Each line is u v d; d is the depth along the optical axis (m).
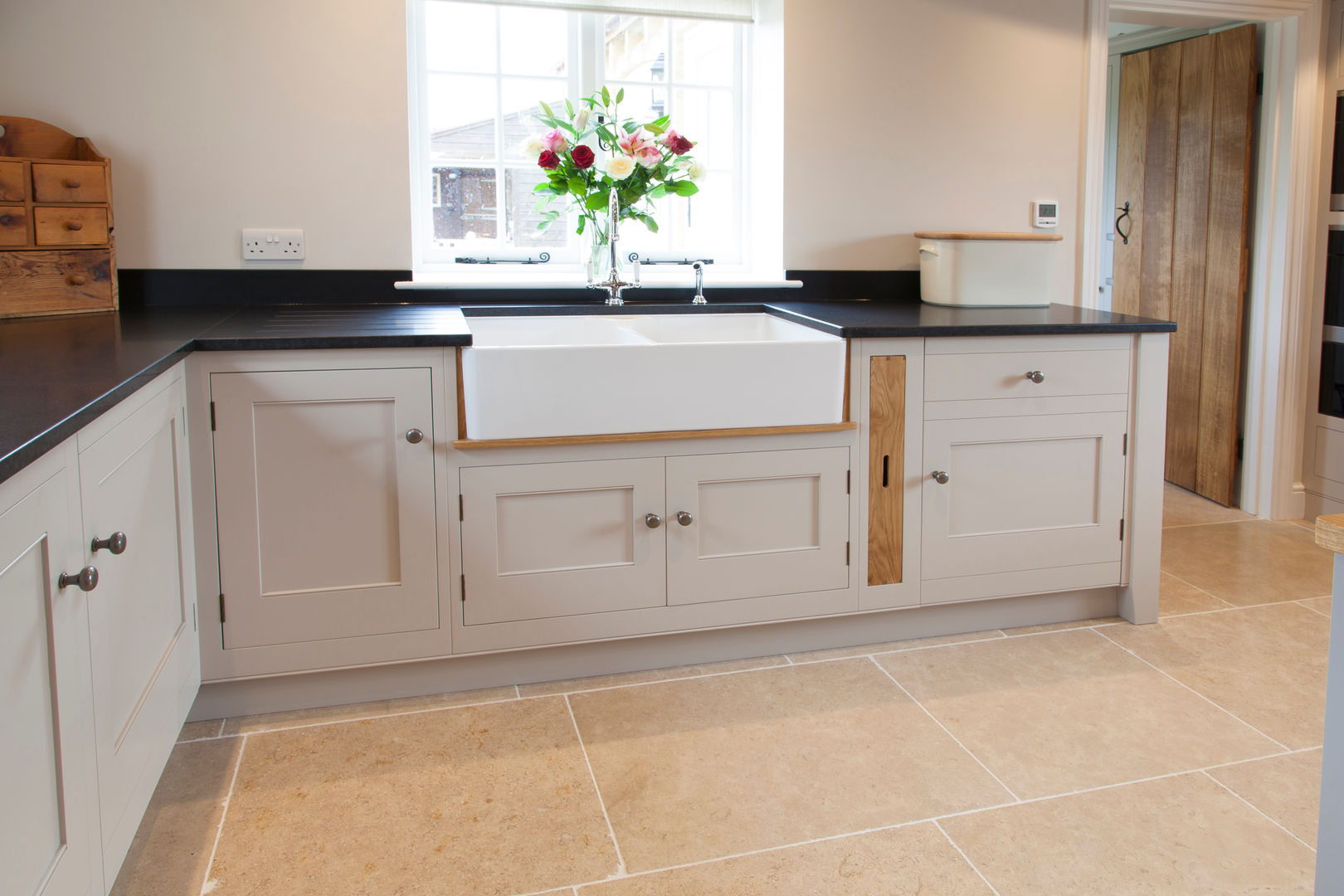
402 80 2.91
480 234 3.24
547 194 3.25
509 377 2.28
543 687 2.47
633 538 2.45
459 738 2.22
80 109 2.73
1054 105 3.47
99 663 1.42
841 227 3.33
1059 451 2.73
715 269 3.45
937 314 2.84
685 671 2.56
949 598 2.72
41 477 1.21
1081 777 2.06
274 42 2.82
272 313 2.71
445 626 2.36
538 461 2.34
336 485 2.24
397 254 2.98
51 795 1.22
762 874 1.75
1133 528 2.83
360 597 2.30
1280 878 1.74
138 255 2.82
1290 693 2.44
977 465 2.68
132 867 1.75
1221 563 3.42
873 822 1.90
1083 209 3.54
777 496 2.54
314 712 2.34
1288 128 3.76
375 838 1.85
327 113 2.88
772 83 3.29
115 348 1.95
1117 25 4.45
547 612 2.42
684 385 2.40
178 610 2.03
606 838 1.85
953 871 1.76
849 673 2.55
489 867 1.77
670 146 2.89
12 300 2.49
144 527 1.76
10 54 2.67
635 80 3.31
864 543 2.62
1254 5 3.64
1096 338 2.70
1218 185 4.04
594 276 2.96
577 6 3.14
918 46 3.31
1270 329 3.88
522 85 3.20
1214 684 2.49
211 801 1.97
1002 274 3.08
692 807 1.95
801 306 3.09
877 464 2.59
